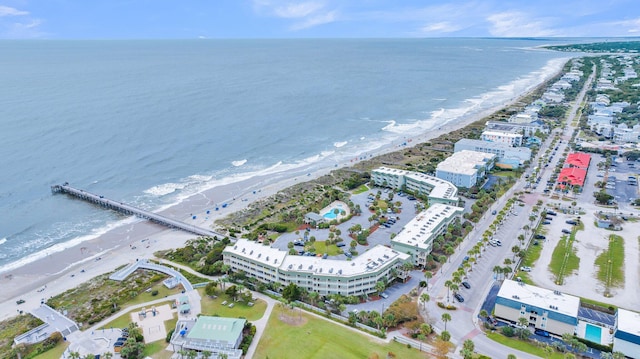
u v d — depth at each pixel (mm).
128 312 165500
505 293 160125
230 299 172750
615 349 139250
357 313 162000
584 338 146375
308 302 171000
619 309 152750
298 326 155375
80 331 154500
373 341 147000
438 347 141375
